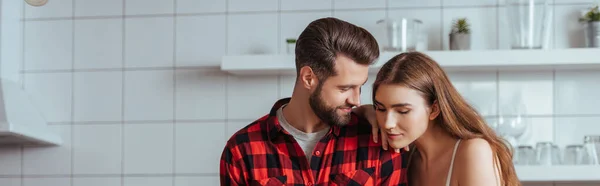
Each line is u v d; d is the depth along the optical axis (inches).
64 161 136.1
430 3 130.3
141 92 135.0
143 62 135.2
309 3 132.3
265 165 86.3
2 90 127.6
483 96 129.1
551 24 127.1
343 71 80.1
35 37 137.3
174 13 134.9
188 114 134.0
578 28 127.9
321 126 86.4
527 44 122.6
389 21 124.3
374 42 82.6
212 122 133.4
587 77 128.2
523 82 128.8
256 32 133.0
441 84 83.5
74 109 136.3
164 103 134.5
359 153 85.9
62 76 136.8
